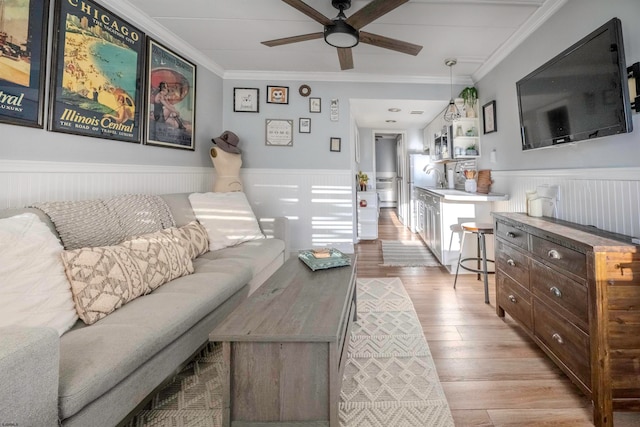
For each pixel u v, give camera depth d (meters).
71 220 1.55
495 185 3.21
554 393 1.41
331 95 3.94
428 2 2.26
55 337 0.78
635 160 1.56
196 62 3.31
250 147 3.93
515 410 1.31
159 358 1.21
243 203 2.80
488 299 2.46
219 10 2.44
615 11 1.67
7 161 1.67
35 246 1.19
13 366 0.66
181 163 3.10
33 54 1.75
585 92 1.75
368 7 1.89
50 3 1.83
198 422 1.26
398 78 3.88
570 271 1.38
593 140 1.83
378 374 1.55
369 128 6.46
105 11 2.19
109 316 1.24
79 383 0.86
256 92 3.90
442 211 3.36
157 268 1.58
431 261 3.73
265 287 1.46
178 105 3.02
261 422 1.06
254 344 1.05
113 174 2.30
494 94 3.27
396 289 2.77
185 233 2.11
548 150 2.30
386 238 5.19
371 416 1.28
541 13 2.33
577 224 1.79
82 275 1.25
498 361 1.66
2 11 1.61
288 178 3.97
